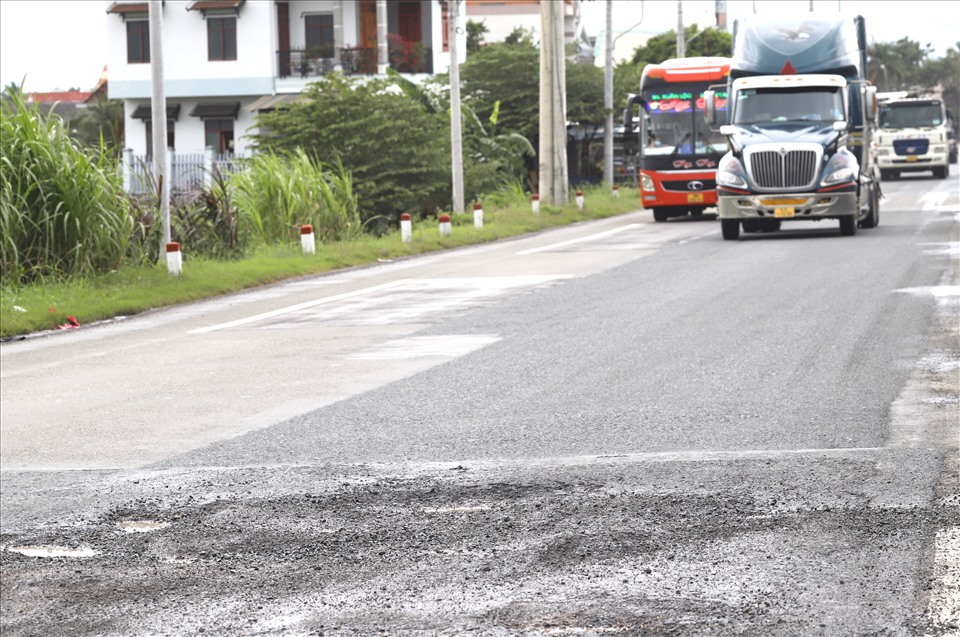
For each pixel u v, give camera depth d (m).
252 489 10.19
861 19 40.75
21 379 16.86
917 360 14.89
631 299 22.27
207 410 13.80
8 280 26.41
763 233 37.94
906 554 7.77
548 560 8.02
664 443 11.14
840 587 7.24
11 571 8.40
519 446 11.27
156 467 11.16
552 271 28.62
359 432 12.20
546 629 6.82
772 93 36.22
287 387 14.99
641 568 7.76
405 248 37.50
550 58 54.78
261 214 40.66
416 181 53.78
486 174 58.34
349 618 7.16
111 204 28.41
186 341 19.94
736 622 6.77
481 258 34.09
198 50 74.06
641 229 43.84
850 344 16.22
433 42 76.50
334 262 33.72
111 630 7.20
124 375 16.70
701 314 19.81
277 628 7.05
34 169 27.42
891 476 9.63
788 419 11.91
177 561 8.44
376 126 51.78
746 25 39.62
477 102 75.75
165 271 28.73
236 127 75.25
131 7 73.88
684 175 48.34
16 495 10.43
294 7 74.50
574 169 85.81
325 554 8.41
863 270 25.31
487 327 19.53
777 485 9.52
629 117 49.41
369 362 16.61
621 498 9.38
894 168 74.81
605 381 14.34
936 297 20.64
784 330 17.69
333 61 73.06
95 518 9.59
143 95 75.00
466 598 7.39
